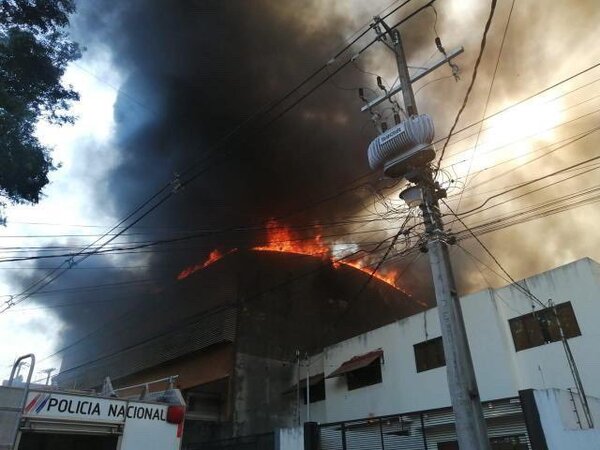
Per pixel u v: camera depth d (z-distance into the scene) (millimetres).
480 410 7547
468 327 18609
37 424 11359
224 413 23281
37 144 11047
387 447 16031
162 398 15117
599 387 15023
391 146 9555
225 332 24719
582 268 16594
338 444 16672
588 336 15727
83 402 12406
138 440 13133
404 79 10469
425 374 19344
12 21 11219
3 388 10320
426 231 9102
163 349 28375
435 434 16312
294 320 27047
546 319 16984
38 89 11328
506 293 18375
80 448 12789
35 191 11297
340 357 23281
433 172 9805
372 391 21062
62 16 11727
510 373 16766
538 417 12703
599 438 13148
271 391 24203
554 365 16219
